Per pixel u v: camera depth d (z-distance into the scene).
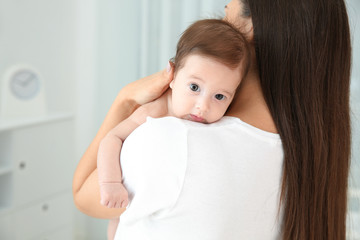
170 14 2.61
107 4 2.80
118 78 2.84
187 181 0.65
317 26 0.75
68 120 2.50
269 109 0.74
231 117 0.74
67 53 2.97
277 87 0.74
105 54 2.85
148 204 0.66
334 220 0.82
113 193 0.69
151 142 0.67
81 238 3.05
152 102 0.86
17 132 2.12
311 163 0.75
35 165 2.26
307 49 0.74
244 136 0.70
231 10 0.83
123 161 0.72
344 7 0.79
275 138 0.72
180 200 0.65
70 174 2.54
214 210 0.66
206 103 0.76
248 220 0.70
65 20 2.93
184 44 0.79
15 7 2.63
